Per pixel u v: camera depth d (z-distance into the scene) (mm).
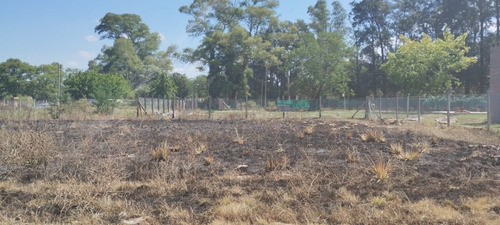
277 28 58344
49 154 6887
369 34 61938
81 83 41094
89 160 7172
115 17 73250
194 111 25438
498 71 23219
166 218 4645
